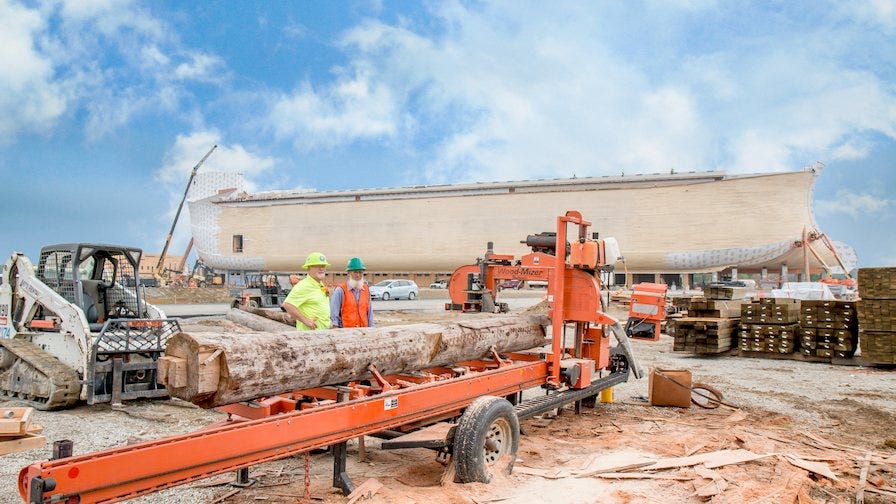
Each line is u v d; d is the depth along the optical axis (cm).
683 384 838
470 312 939
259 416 421
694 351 1446
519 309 2812
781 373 1193
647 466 548
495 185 8069
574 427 711
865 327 1257
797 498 486
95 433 679
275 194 9438
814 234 6119
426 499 446
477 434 473
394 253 8231
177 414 781
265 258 9094
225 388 386
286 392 440
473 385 528
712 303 1482
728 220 6438
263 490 473
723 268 6706
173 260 9856
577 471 535
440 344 574
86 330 787
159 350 824
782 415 805
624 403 865
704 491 487
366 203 8406
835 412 834
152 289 4609
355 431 415
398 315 2538
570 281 690
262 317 1167
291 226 8894
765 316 1428
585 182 7494
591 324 740
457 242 7869
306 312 698
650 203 6794
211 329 1661
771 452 609
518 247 7525
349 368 477
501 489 478
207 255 9538
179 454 319
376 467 540
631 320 895
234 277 9375
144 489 306
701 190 6575
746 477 530
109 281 944
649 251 6775
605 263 715
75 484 280
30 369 825
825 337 1342
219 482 495
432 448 502
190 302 4466
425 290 5512
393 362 520
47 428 701
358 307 666
